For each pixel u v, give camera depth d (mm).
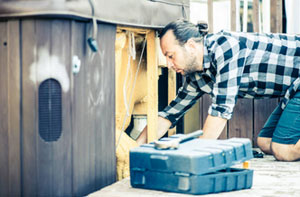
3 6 1552
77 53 1634
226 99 2205
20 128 1584
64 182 1607
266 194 1734
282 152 2527
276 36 2531
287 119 2527
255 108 3193
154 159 1707
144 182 1781
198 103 3234
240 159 1830
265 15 3752
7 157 1618
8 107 1597
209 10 3285
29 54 1563
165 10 2318
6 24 1584
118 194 1722
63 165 1602
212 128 2199
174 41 2229
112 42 1895
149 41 2324
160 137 2650
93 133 1761
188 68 2305
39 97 1569
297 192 1775
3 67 1603
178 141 1767
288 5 3559
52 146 1579
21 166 1591
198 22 2334
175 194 1697
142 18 2094
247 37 2426
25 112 1576
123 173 2189
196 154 1646
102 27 1807
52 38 1558
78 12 1591
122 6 1918
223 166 1736
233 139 1931
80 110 1660
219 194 1718
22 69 1574
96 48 1717
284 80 2523
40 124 1574
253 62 2438
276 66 2479
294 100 2521
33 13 1523
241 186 1798
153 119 2363
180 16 2486
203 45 2289
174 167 1676
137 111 2645
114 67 1916
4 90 1606
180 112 2682
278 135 2549
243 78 2461
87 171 1726
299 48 2520
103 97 1833
